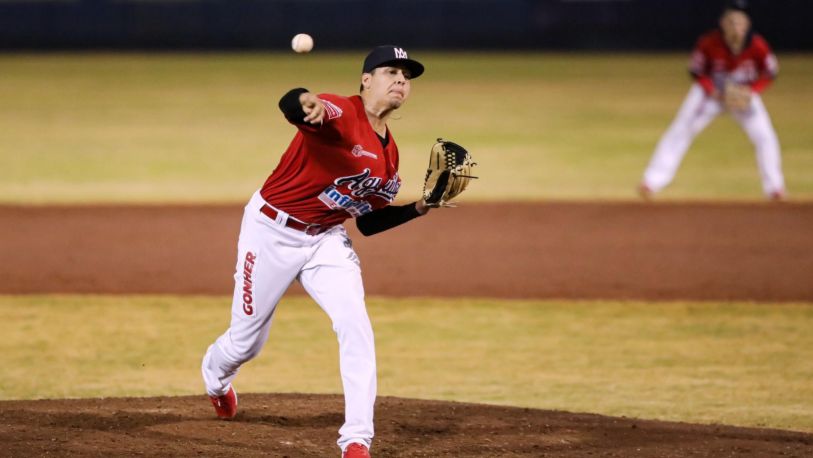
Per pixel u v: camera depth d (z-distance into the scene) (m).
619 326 30.17
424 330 29.61
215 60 149.62
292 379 24.45
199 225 44.81
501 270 37.44
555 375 25.06
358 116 16.20
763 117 47.97
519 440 18.44
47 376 24.44
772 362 26.33
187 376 24.59
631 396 23.27
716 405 22.56
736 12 46.16
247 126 82.44
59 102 98.25
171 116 88.62
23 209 47.72
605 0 166.62
